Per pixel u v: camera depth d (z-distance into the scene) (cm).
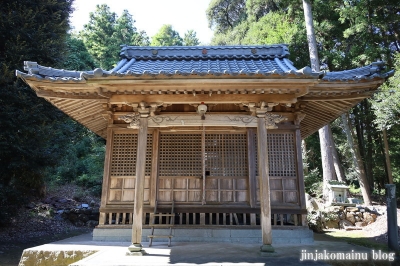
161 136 688
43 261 505
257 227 633
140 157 525
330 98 612
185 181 664
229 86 504
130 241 626
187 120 589
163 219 657
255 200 647
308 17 1416
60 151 1080
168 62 770
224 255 471
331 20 1612
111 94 534
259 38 1983
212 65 728
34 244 887
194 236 629
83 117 759
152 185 655
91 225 1232
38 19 1128
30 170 983
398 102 1077
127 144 680
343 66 1580
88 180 1823
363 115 1756
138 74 476
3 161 932
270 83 492
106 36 3164
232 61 769
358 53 1513
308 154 1906
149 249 525
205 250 515
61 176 1823
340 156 2056
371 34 1492
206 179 664
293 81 481
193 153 677
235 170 669
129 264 407
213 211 644
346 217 1089
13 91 948
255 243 604
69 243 596
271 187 653
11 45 990
